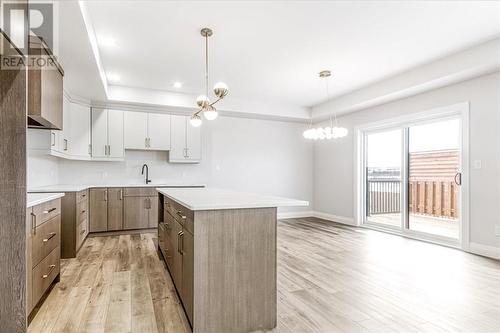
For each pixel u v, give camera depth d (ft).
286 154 22.53
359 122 18.92
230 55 12.39
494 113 11.93
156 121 18.06
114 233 16.10
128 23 9.68
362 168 19.11
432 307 7.57
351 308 7.53
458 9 8.92
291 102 20.34
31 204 6.57
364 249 13.11
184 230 7.14
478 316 7.11
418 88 14.12
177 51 11.96
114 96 16.17
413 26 9.95
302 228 18.02
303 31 10.32
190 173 19.74
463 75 12.31
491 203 12.01
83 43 9.39
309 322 6.87
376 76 14.93
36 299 7.19
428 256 12.05
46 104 7.74
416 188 16.56
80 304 7.66
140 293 8.37
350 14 9.23
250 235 6.68
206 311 6.30
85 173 17.21
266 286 6.76
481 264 11.00
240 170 21.08
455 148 14.32
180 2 8.54
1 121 5.37
